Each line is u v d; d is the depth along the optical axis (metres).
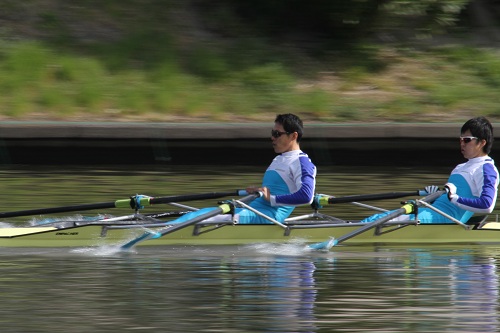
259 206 40.88
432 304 28.62
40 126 71.50
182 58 85.06
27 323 26.17
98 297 29.34
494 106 81.94
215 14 90.62
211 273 33.47
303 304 28.61
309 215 42.72
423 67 87.50
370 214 47.53
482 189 40.38
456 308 28.11
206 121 77.62
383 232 41.34
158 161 72.31
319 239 40.94
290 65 86.12
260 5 91.31
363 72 86.25
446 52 89.75
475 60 88.56
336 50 88.69
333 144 73.12
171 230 37.94
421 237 41.47
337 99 81.69
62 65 82.19
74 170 67.06
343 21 87.56
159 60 84.19
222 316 27.08
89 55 84.31
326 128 73.00
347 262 35.97
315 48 88.69
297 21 90.88
